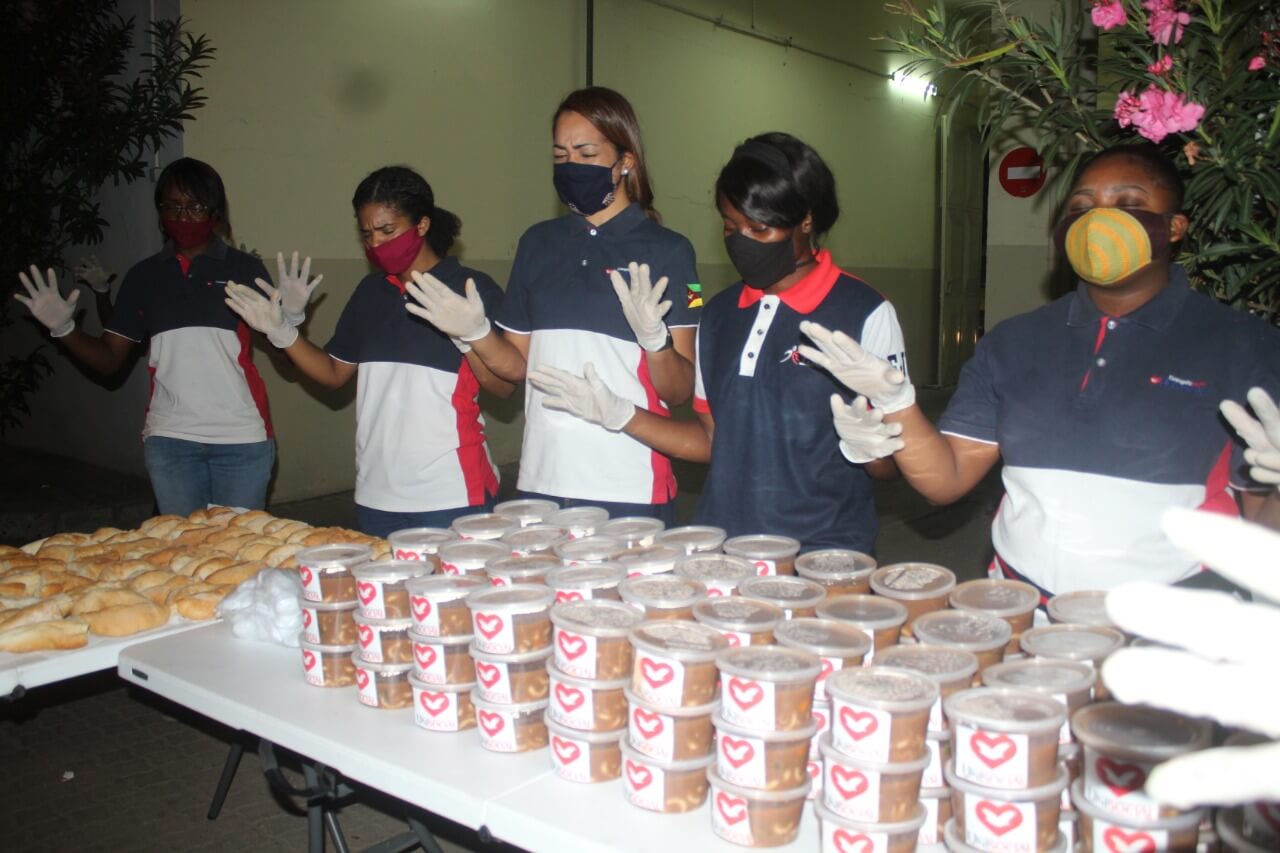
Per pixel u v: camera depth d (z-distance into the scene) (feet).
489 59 27.78
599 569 6.13
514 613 5.57
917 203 46.19
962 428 6.75
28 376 25.04
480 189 28.04
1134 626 2.07
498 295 10.94
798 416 7.70
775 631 5.25
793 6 37.88
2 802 11.66
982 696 4.47
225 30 22.65
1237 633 2.00
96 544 10.03
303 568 6.72
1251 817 3.72
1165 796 2.06
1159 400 6.03
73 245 24.98
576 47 29.99
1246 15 8.44
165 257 13.28
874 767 4.32
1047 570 6.31
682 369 8.90
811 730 4.66
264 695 6.66
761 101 37.01
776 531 7.81
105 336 13.29
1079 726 4.21
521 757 5.69
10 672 7.16
